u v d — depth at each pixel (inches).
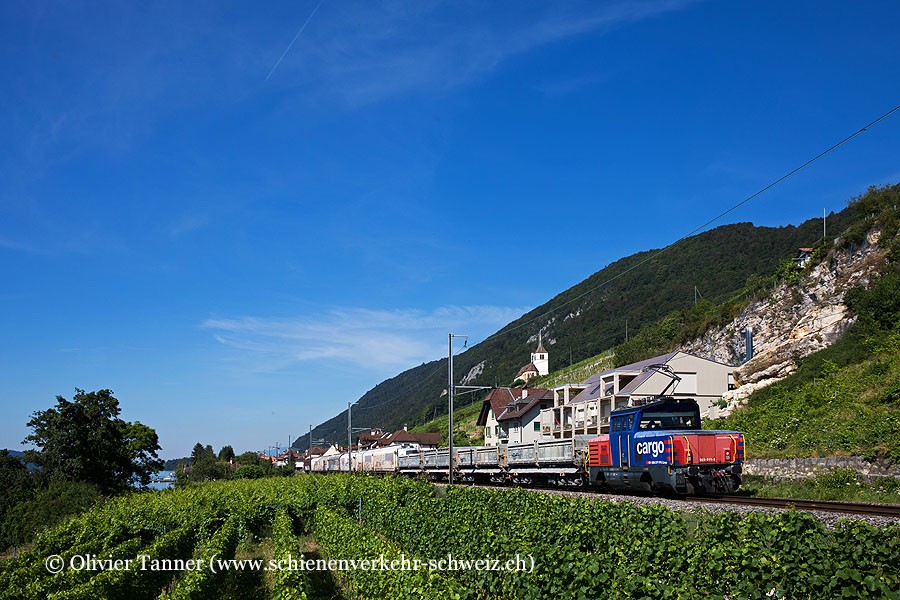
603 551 519.2
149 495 1710.1
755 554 394.9
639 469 892.6
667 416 919.7
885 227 1697.8
